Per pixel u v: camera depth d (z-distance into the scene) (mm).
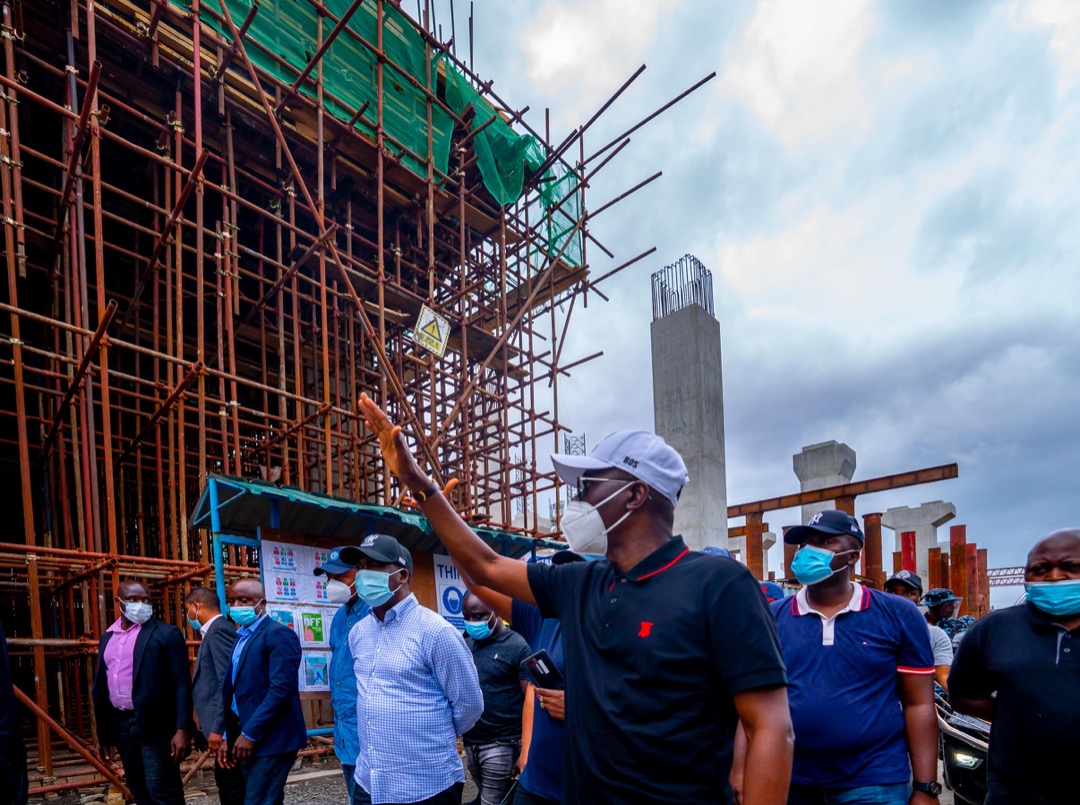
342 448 12031
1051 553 2748
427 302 11539
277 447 12766
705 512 13211
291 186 10031
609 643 1660
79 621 9945
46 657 8250
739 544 21469
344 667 4293
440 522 2078
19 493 13977
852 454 19391
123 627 4941
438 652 3338
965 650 3068
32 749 7953
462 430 12453
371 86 11008
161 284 11766
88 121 7184
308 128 10234
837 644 3213
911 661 3186
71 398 7508
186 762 7145
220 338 8562
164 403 7984
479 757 4164
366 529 7469
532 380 13016
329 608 6879
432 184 11273
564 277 13992
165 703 4637
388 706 3268
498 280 13539
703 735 1539
